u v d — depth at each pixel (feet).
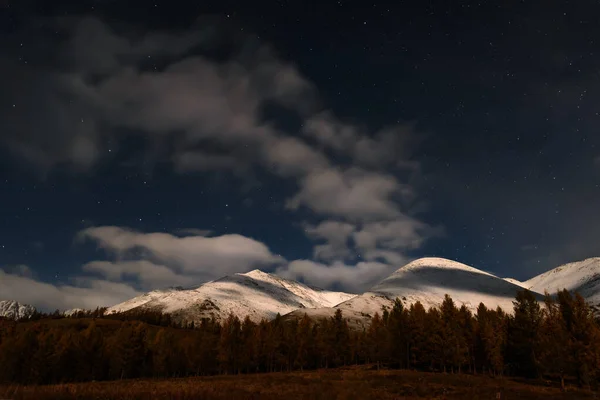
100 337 255.50
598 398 114.42
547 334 186.91
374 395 97.76
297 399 84.38
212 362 297.94
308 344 317.42
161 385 143.02
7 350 205.67
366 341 321.52
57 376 216.13
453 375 204.85
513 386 153.17
